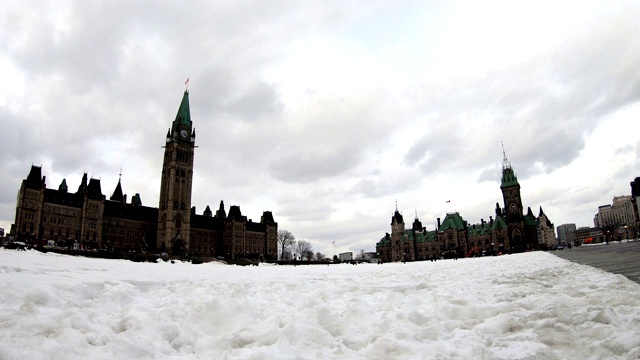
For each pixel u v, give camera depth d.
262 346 6.11
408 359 5.57
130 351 5.44
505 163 180.12
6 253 39.78
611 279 12.84
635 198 157.62
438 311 8.82
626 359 5.09
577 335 6.29
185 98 179.38
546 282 14.25
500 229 174.88
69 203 145.88
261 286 15.09
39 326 6.26
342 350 6.02
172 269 36.97
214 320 7.62
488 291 12.64
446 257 163.00
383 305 10.19
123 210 164.00
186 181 168.88
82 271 18.86
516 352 5.61
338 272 33.59
